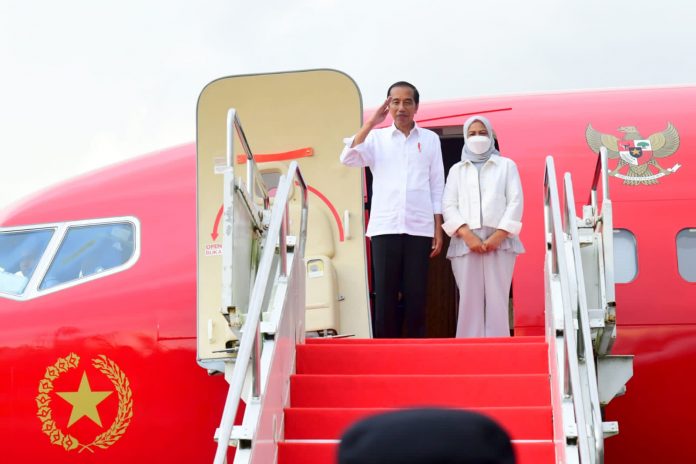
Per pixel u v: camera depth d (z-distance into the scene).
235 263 5.80
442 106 8.88
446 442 1.56
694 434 7.62
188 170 8.50
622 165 8.26
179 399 7.73
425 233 7.57
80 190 8.48
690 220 8.05
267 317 5.90
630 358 6.29
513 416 5.75
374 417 1.62
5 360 7.82
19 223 8.33
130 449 7.73
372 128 7.66
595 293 6.53
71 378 7.79
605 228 6.20
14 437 7.75
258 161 7.91
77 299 7.95
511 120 8.61
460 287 7.44
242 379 5.05
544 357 6.26
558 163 8.33
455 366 6.29
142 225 8.21
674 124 8.45
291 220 7.86
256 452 5.16
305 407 6.02
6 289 8.07
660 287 7.88
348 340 6.72
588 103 8.72
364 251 7.77
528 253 8.10
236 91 7.94
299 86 7.97
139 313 7.88
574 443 5.24
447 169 10.25
